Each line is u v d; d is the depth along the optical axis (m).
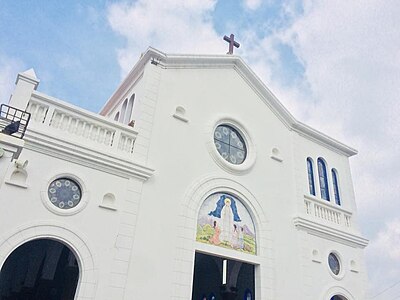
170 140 13.80
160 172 12.91
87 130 12.07
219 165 14.84
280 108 18.61
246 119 17.05
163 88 14.74
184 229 12.55
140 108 13.71
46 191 10.30
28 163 10.34
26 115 10.62
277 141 17.81
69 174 10.88
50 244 14.94
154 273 11.29
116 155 11.91
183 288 11.61
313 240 16.30
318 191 18.03
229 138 16.16
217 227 13.62
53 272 14.66
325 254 16.31
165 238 12.01
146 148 12.95
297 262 15.26
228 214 14.21
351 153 20.88
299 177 17.48
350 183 19.78
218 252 13.12
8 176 9.89
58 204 10.52
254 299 13.76
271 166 16.77
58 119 11.59
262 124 17.62
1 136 8.19
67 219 10.38
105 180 11.56
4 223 9.38
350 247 17.47
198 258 18.84
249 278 15.39
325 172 19.30
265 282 13.79
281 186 16.61
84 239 10.40
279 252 14.87
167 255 11.81
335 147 20.41
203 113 15.48
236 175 15.18
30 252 15.15
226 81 17.25
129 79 16.38
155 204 12.28
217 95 16.48
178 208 12.80
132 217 11.52
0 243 9.14
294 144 18.33
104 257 10.56
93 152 11.46
